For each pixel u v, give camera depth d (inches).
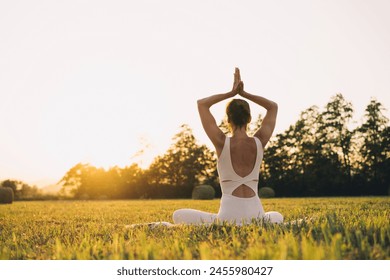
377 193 1835.6
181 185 2156.7
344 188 1895.9
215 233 151.9
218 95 176.2
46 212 478.0
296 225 154.9
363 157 1962.4
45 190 2723.9
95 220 317.4
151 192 2217.0
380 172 1908.2
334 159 1998.0
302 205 528.7
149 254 112.1
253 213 169.9
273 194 1552.7
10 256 133.6
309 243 109.2
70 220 324.2
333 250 98.7
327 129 2094.0
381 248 105.4
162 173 2379.4
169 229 177.3
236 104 174.6
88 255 120.3
